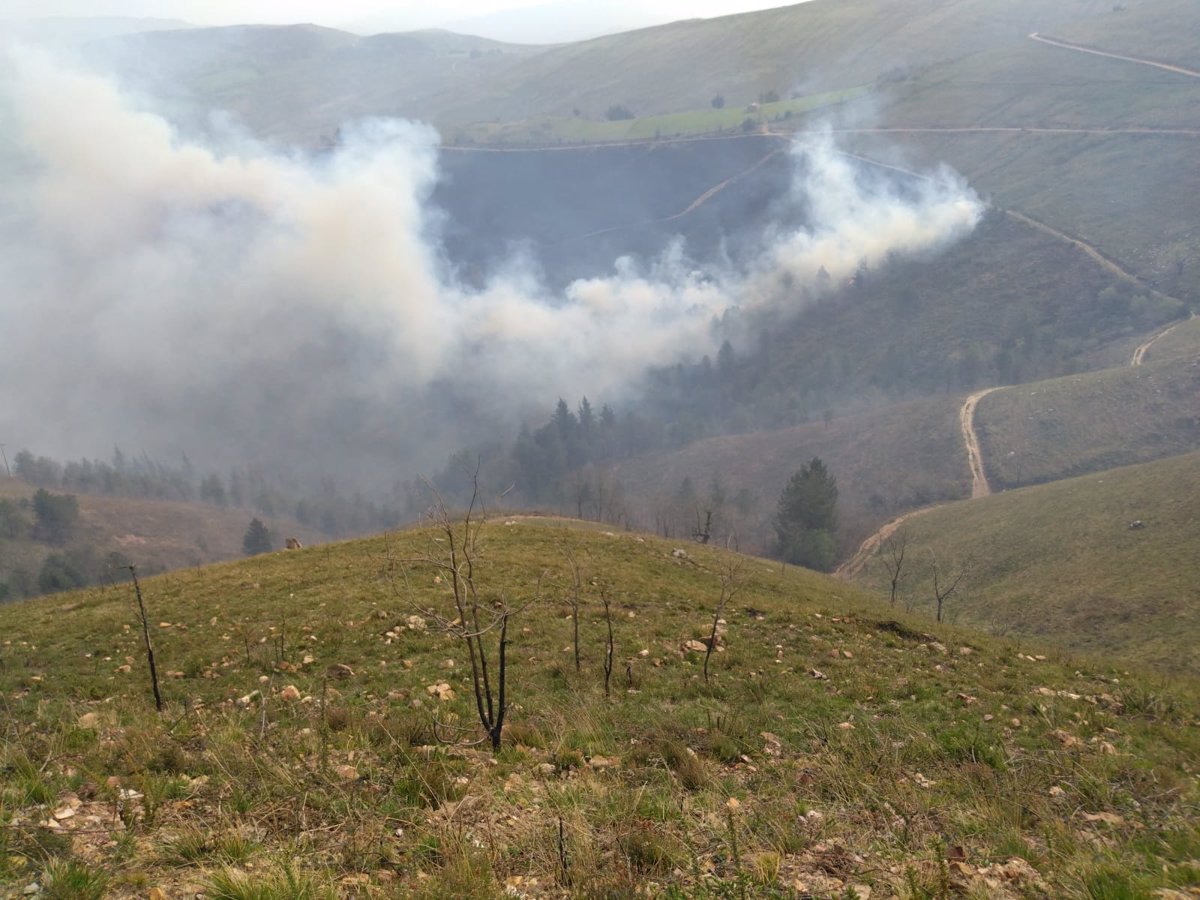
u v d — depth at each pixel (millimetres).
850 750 10703
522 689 14570
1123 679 19328
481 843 6520
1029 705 15266
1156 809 9008
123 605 24359
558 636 19172
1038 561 89625
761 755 10680
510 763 9156
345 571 27609
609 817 7102
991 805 8492
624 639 19188
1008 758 11047
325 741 8734
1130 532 86000
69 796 7227
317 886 5480
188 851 6094
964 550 102750
